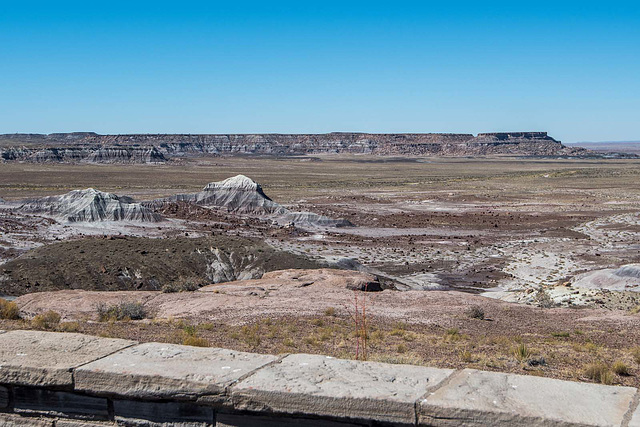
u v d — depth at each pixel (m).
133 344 7.49
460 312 26.62
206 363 6.73
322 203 119.56
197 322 21.69
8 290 41.94
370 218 98.06
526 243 75.12
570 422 5.32
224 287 34.09
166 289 33.34
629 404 5.66
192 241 53.94
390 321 23.33
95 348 7.29
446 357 14.98
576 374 13.37
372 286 35.28
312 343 16.67
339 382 6.19
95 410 6.59
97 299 28.45
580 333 21.11
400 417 5.76
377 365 6.74
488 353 15.79
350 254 67.12
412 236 81.31
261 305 26.88
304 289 32.50
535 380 6.26
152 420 6.38
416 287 50.94
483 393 5.92
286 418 6.05
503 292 47.56
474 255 67.62
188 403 6.28
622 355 16.06
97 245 52.16
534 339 19.55
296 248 69.38
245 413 6.14
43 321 19.25
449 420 5.62
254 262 50.56
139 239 55.88
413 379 6.32
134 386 6.37
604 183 166.62
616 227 86.81
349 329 20.41
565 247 71.50
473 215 102.25
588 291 42.22
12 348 7.27
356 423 5.86
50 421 6.69
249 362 6.79
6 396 6.82
